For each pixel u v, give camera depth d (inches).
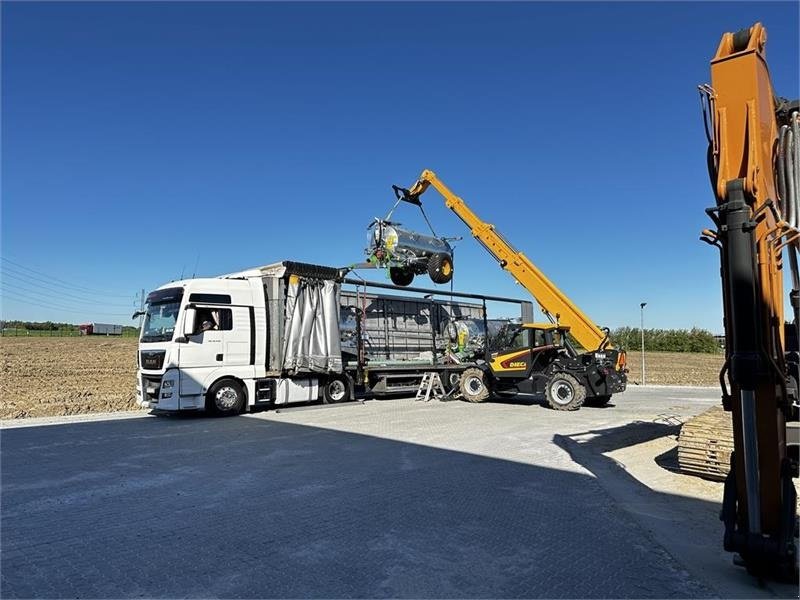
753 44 161.5
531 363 625.9
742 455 165.0
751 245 157.8
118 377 974.4
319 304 607.5
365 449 372.5
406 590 162.2
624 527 218.7
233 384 550.3
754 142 159.0
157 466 321.7
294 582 167.3
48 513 233.6
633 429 459.8
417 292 703.1
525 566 179.9
